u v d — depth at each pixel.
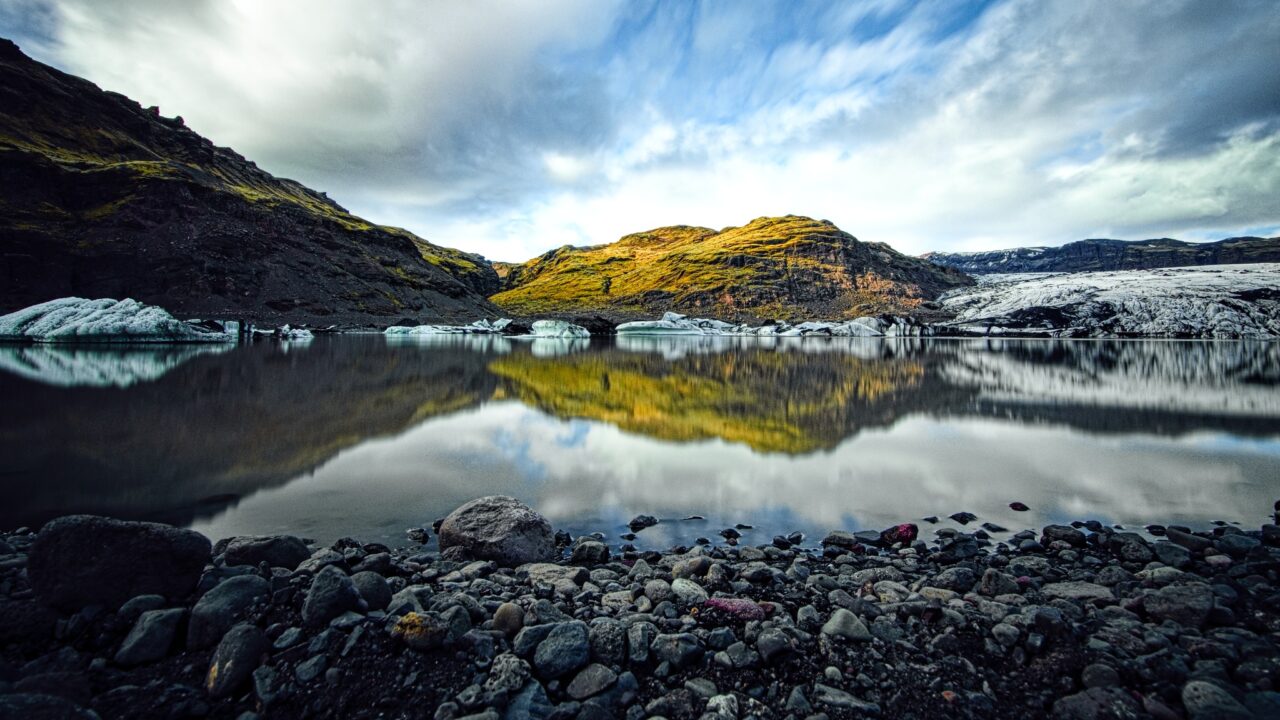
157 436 13.49
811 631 5.32
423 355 43.44
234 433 14.09
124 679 4.38
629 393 23.36
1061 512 9.45
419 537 8.03
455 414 17.70
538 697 4.24
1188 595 5.74
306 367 30.89
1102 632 5.29
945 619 5.48
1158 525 8.84
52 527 5.19
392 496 9.79
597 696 4.31
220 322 60.78
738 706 4.23
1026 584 6.57
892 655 4.94
